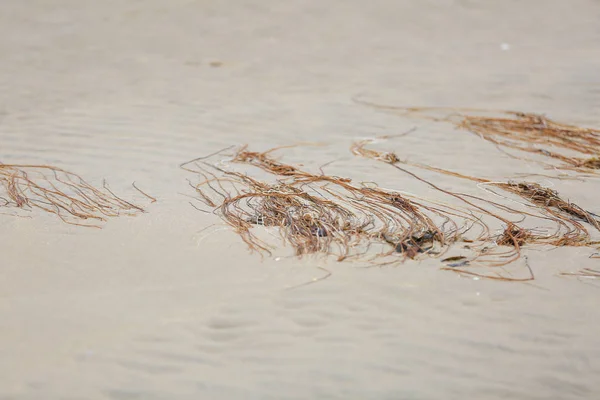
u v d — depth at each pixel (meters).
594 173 12.08
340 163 12.37
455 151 13.00
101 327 7.77
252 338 7.65
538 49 18.86
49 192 11.04
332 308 8.16
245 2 22.67
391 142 13.41
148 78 17.23
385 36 20.20
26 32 20.64
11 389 6.83
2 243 9.46
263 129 14.05
